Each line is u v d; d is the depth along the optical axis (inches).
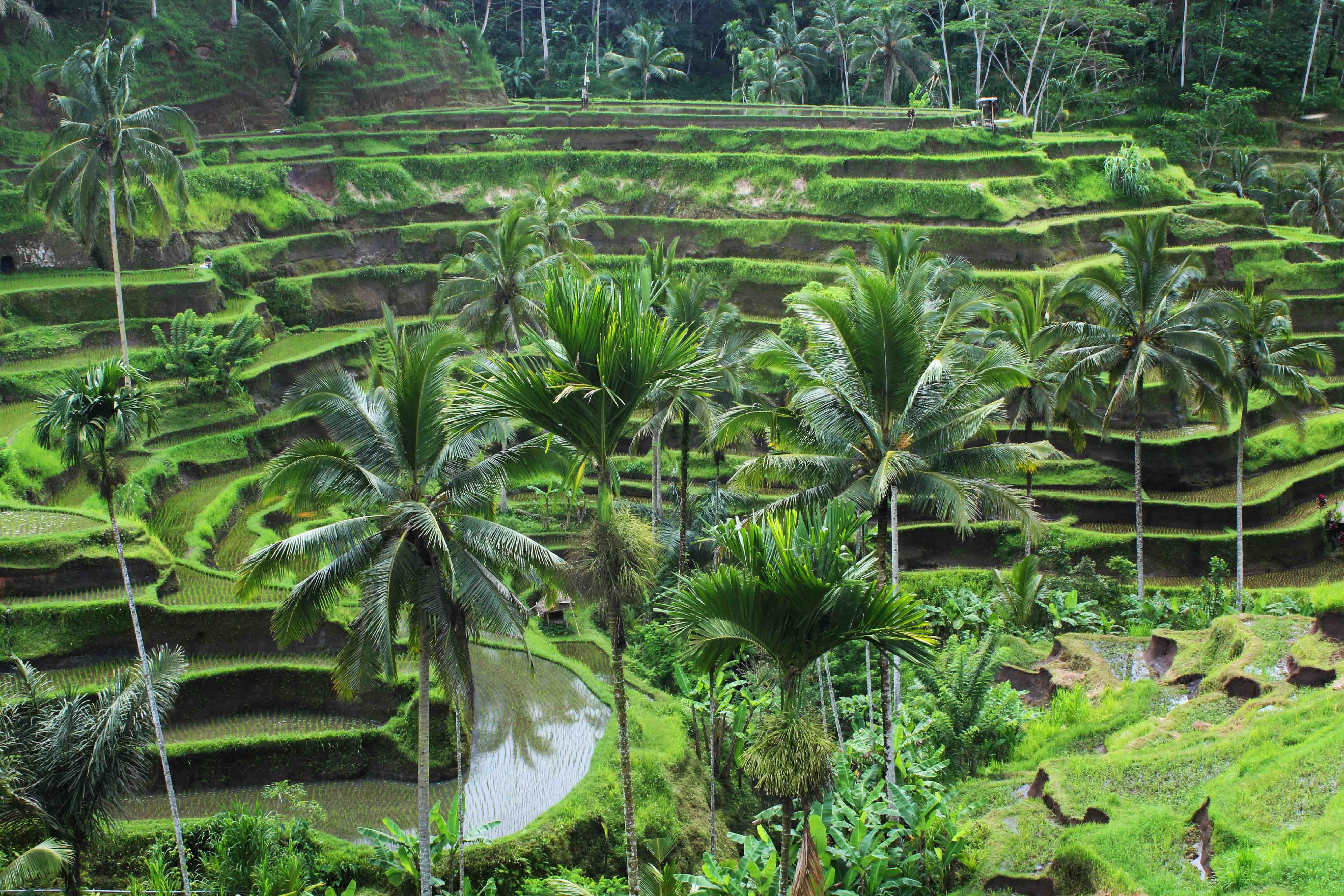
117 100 1409.9
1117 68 3393.2
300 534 831.7
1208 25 3506.4
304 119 2810.0
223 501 1592.0
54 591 1182.9
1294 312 2283.5
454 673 800.3
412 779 1086.4
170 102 2586.1
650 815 999.6
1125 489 1889.8
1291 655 1064.8
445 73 3053.6
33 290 1887.3
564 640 1413.6
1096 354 1462.8
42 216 2021.4
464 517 811.4
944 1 3577.8
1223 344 1365.7
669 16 4109.3
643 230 2518.5
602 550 687.1
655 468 1595.7
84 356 1849.2
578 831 963.3
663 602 1416.1
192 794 1032.2
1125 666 1294.3
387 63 2955.2
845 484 938.1
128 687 815.1
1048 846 832.3
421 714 814.5
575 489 727.1
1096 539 1723.7
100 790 776.9
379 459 805.9
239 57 2719.0
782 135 2751.0
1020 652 1381.6
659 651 1342.3
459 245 2278.5
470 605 782.5
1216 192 3068.4
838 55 3791.8
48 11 2479.1
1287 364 1562.5
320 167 2527.1
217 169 2353.6
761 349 995.9
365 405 815.1
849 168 2588.6
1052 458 932.0
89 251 1592.0
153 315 1978.3
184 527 1493.6
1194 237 2475.4
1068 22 3351.4
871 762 996.6
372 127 2787.9
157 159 1430.9
